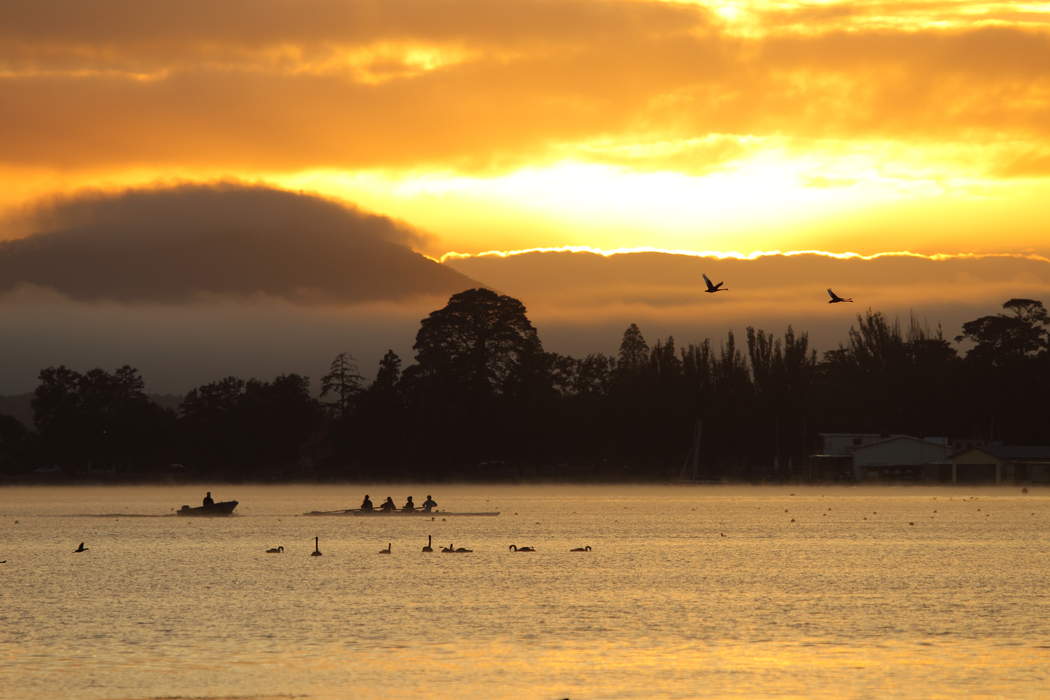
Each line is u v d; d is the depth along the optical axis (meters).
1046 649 129.12
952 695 110.62
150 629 142.75
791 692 111.69
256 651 129.88
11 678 117.69
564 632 139.62
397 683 115.62
